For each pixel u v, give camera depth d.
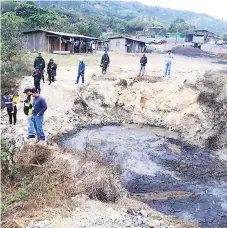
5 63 23.42
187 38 64.69
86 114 20.05
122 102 21.14
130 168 13.82
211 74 20.34
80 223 8.24
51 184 9.85
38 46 38.22
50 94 19.70
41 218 8.30
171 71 24.94
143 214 9.65
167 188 12.38
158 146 16.58
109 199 10.30
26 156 11.02
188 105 19.67
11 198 8.99
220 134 16.97
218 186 12.73
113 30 92.00
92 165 11.28
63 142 16.17
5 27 32.84
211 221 10.43
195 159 15.23
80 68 20.88
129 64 29.75
